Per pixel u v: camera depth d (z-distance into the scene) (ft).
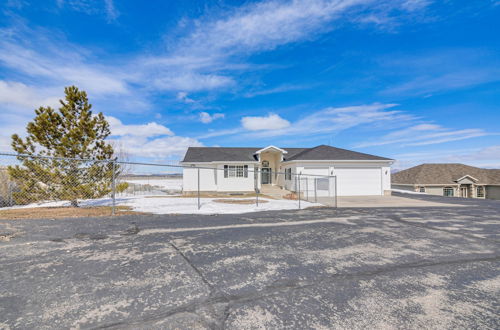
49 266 11.19
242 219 24.50
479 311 7.97
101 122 33.30
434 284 9.97
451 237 17.93
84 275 10.28
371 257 13.24
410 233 19.11
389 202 44.80
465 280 10.41
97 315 7.34
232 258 12.78
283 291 9.16
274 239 16.78
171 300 8.35
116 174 34.35
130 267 11.27
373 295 8.94
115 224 20.49
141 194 56.24
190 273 10.72
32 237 15.83
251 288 9.37
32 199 30.81
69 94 31.09
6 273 10.35
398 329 6.89
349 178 59.82
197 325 6.93
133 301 8.23
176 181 61.98
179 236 17.16
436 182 80.02
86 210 27.68
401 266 11.94
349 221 24.08
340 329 6.82
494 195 79.15
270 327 6.88
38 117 29.27
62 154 29.71
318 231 19.44
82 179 31.19
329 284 9.82
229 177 61.36
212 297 8.62
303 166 58.08
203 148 73.41
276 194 58.95
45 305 7.87
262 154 74.33
